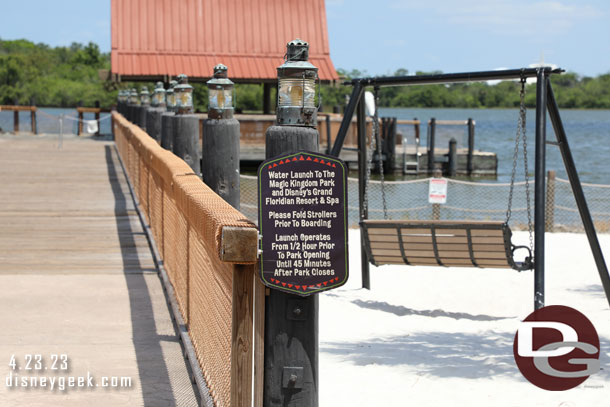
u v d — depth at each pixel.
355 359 6.53
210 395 4.57
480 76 8.72
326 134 33.62
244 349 3.62
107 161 22.42
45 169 19.94
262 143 31.52
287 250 3.68
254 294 3.74
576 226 17.11
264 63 34.44
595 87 171.25
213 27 34.94
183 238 6.14
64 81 132.00
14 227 11.91
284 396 3.73
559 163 47.81
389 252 9.06
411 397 5.50
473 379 5.96
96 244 10.61
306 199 3.68
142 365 5.71
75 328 6.66
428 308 9.04
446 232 8.69
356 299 9.41
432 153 36.78
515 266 8.61
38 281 8.41
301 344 3.73
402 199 25.14
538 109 8.18
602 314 8.53
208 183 6.25
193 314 5.55
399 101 166.12
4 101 128.00
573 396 5.55
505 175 38.19
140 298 7.70
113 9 34.66
